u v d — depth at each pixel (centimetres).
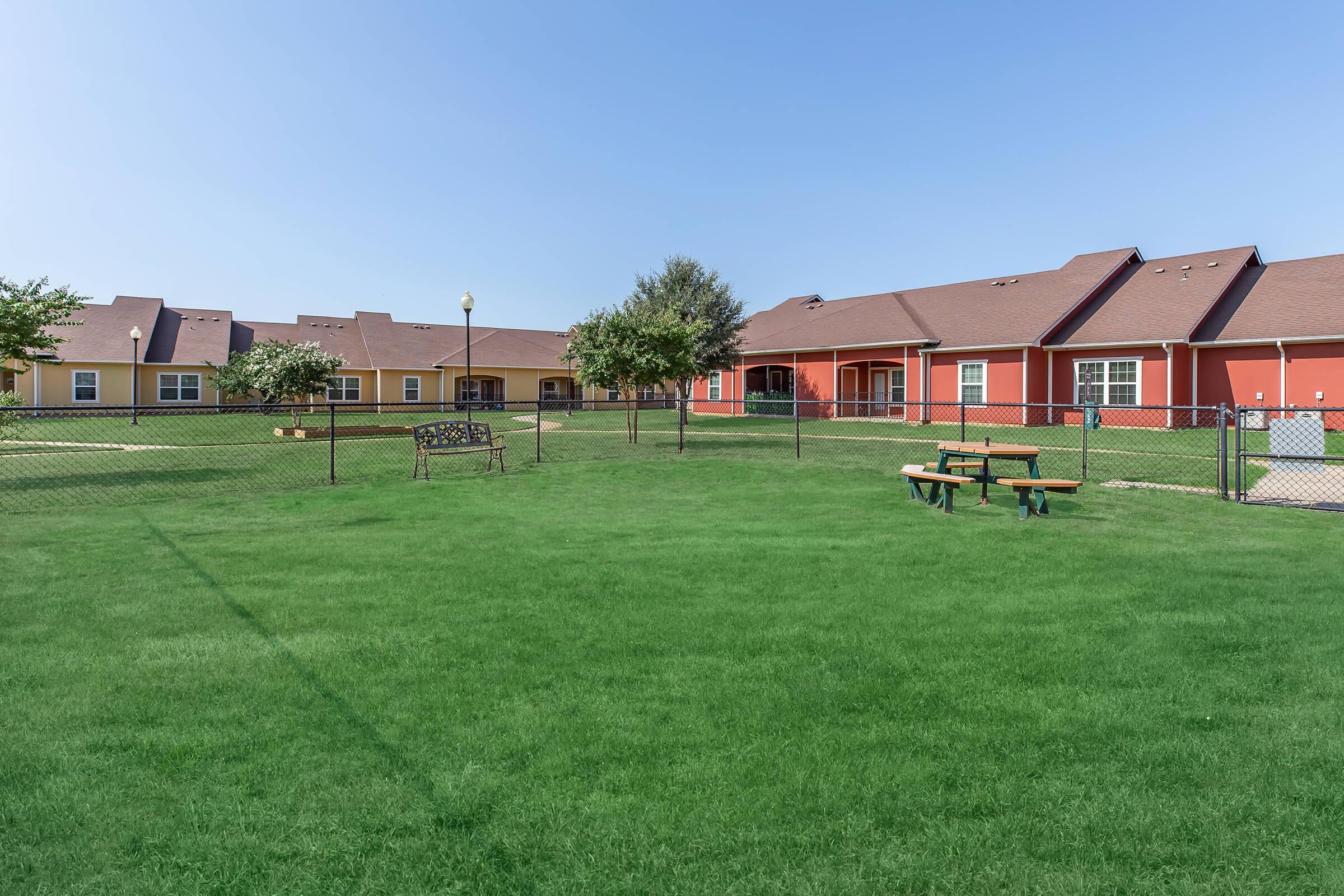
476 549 661
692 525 783
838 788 268
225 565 601
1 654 400
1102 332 2258
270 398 2845
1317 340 1908
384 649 409
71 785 270
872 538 705
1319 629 434
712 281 2933
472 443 1266
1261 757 288
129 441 1848
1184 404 2133
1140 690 352
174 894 214
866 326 2802
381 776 277
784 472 1238
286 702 341
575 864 228
